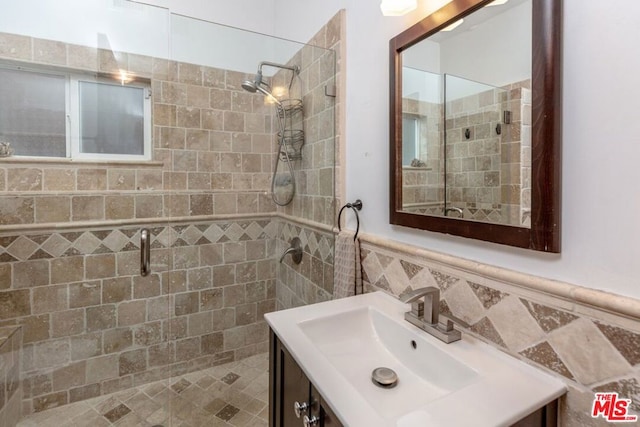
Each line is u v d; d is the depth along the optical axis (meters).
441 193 1.05
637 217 0.62
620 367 0.64
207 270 2.05
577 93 0.70
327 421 0.74
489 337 0.89
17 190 1.61
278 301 2.22
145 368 1.91
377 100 1.31
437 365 0.89
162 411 1.70
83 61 1.73
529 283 0.79
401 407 0.81
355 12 1.43
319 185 1.77
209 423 1.62
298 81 1.89
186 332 2.01
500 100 0.86
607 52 0.65
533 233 0.77
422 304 1.01
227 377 1.99
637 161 0.62
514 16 0.82
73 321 1.74
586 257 0.70
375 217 1.35
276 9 2.35
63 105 1.72
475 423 0.61
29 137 1.65
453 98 1.00
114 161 1.79
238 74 2.05
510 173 0.84
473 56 0.93
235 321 2.13
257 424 1.62
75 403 1.74
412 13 1.13
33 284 1.65
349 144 1.51
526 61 0.79
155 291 1.92
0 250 1.58
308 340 0.91
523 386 0.73
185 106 1.95
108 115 1.80
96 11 1.75
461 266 0.96
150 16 1.85
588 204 0.69
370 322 1.14
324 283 1.74
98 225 1.77
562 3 0.72
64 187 1.69
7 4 1.59
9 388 1.51
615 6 0.64
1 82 1.60
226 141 2.05
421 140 1.11
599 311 0.67
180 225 1.97
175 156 1.94
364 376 0.94
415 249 1.12
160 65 1.88
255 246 2.17
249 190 2.14
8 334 1.54
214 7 2.23
